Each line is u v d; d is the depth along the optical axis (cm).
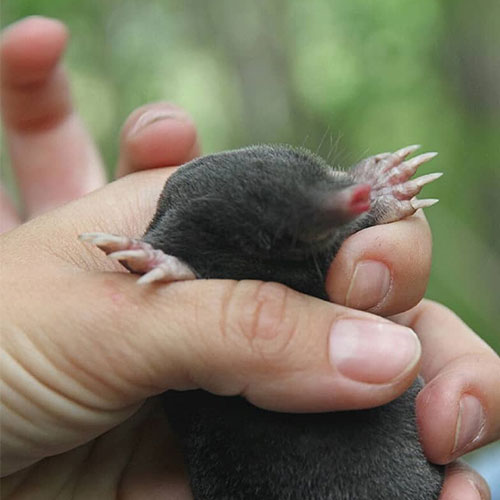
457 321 35
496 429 33
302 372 29
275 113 92
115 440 33
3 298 30
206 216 31
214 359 29
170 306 29
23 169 39
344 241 31
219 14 92
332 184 31
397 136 82
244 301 29
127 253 30
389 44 82
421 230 32
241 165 32
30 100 38
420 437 33
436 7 80
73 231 32
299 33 90
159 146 35
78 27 86
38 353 29
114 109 90
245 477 32
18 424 30
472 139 78
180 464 33
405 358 30
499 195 79
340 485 31
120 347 29
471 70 80
